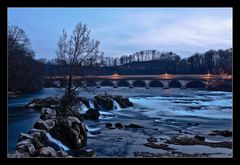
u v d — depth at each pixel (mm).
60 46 14344
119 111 20328
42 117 10461
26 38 23047
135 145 9266
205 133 11969
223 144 9609
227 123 15219
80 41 14344
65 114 12141
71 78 13961
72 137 8305
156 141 10000
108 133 11391
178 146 9281
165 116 18297
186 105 24906
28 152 5883
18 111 15422
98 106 19812
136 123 14641
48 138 7742
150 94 34469
